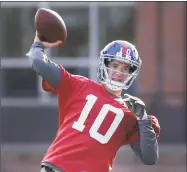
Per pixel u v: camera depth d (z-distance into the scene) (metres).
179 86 46.38
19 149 44.75
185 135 46.19
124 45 15.77
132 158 40.78
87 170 15.14
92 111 15.46
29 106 47.44
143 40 46.44
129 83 15.89
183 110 46.09
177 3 46.31
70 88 15.71
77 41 47.94
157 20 46.28
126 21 47.53
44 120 47.38
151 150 15.54
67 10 47.66
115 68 15.73
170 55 46.44
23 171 36.16
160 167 38.16
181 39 46.41
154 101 46.09
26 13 47.84
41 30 15.52
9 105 47.53
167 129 46.09
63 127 15.59
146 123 15.58
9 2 47.47
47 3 47.47
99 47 47.84
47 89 15.78
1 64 48.28
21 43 48.22
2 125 47.12
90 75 47.94
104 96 15.66
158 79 46.19
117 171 36.41
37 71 15.29
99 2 47.53
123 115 15.52
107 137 15.39
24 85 48.56
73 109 15.61
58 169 15.14
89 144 15.23
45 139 47.25
